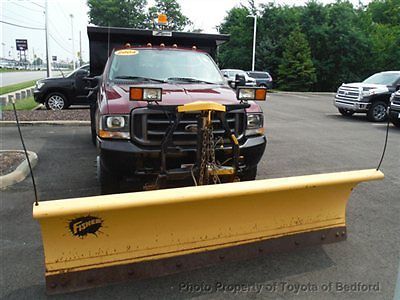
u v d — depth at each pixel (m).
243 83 5.20
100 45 6.91
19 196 4.69
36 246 3.47
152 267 2.86
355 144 8.79
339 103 14.28
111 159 3.77
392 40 36.50
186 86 4.53
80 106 14.09
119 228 2.69
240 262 3.23
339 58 36.41
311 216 3.34
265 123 12.13
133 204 2.45
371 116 13.23
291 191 2.99
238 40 40.22
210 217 2.93
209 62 5.41
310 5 37.44
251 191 2.75
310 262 3.26
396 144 8.88
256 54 37.69
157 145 3.78
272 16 38.34
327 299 2.78
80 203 2.37
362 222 4.15
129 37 6.82
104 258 2.74
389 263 3.29
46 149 7.29
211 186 2.72
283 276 3.05
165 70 4.98
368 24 39.09
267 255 3.31
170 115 3.71
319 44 36.50
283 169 6.37
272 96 25.34
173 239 2.90
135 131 3.77
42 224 2.45
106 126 3.83
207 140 3.42
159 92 3.57
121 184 4.17
